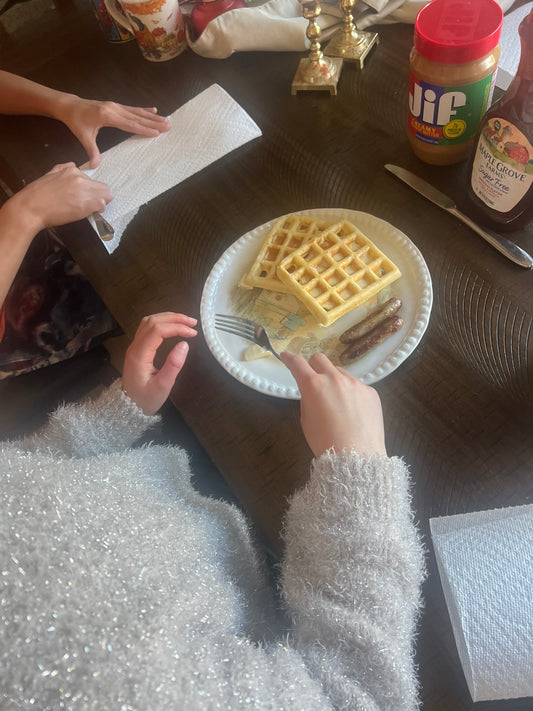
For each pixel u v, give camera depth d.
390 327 0.61
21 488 0.42
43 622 0.36
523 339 0.60
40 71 1.00
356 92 0.85
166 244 0.75
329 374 0.57
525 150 0.57
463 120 0.67
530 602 0.46
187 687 0.36
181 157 0.82
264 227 0.71
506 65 0.78
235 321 0.66
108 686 0.35
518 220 0.64
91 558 0.40
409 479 0.53
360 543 0.47
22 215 0.77
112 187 0.81
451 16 0.62
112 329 0.93
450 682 0.46
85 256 0.76
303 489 0.53
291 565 0.50
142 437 0.71
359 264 0.66
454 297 0.64
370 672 0.44
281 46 0.90
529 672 0.44
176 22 0.92
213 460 0.58
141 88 0.94
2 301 0.79
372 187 0.75
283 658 0.43
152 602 0.40
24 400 0.94
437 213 0.70
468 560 0.49
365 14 0.90
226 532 0.58
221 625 0.44
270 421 0.59
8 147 0.91
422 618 0.48
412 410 0.58
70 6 1.10
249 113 0.86
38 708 0.34
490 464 0.54
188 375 0.64
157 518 0.49
